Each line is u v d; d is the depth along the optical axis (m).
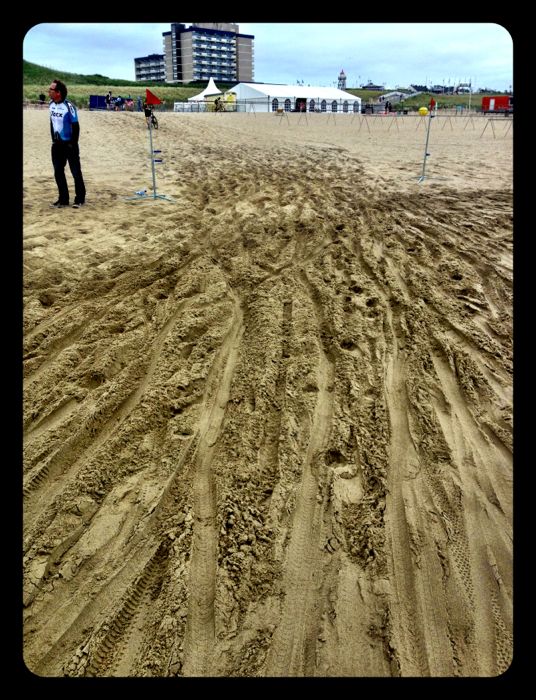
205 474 3.10
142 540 2.66
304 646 2.16
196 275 5.82
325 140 20.14
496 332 4.71
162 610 2.31
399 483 3.00
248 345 4.48
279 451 3.23
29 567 2.50
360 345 4.43
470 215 8.42
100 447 3.31
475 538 2.66
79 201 8.56
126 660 2.13
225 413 3.65
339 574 2.46
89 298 5.23
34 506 2.86
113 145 16.42
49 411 3.57
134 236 7.08
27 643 2.18
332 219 8.08
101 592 2.39
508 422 3.51
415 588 2.41
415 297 5.33
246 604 2.33
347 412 3.59
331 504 2.84
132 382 3.96
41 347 4.32
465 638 2.21
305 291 5.51
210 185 10.77
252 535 2.66
